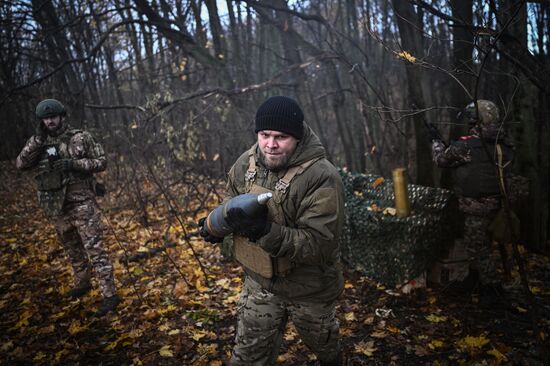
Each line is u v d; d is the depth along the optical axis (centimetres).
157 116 528
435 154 323
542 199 425
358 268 374
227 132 578
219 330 296
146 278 386
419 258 327
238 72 685
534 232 417
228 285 365
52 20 732
